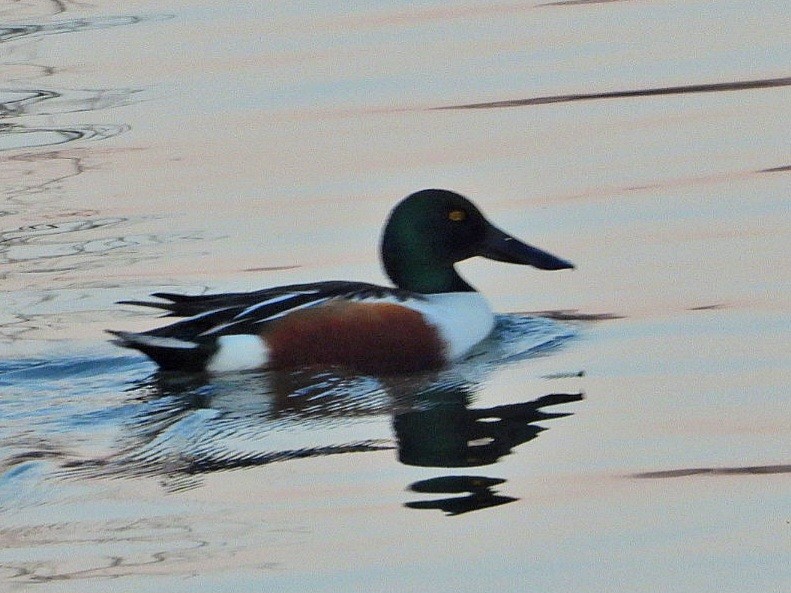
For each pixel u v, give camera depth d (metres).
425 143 17.44
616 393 11.79
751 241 14.71
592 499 10.05
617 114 18.17
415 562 9.30
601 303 13.73
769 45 20.03
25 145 17.81
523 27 21.27
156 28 21.38
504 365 12.56
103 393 12.04
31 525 9.81
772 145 17.06
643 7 22.09
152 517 9.88
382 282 14.30
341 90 19.06
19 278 14.47
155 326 13.36
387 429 11.26
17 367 12.54
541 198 16.03
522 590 9.08
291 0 22.64
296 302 12.66
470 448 10.83
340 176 16.64
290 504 10.02
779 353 12.32
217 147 17.48
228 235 15.36
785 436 10.85
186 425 11.36
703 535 9.63
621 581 9.14
